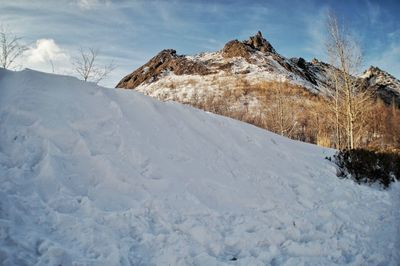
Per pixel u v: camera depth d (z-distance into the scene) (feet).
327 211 22.59
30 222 12.92
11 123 18.45
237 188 22.65
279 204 22.59
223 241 16.40
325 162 34.06
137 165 20.11
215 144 27.94
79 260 11.67
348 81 67.00
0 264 10.25
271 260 15.58
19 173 15.46
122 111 24.21
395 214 25.16
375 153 38.40
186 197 19.20
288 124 103.71
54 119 19.74
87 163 18.17
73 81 24.23
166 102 29.76
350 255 17.25
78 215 14.58
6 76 22.18
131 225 15.20
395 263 16.69
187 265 13.50
